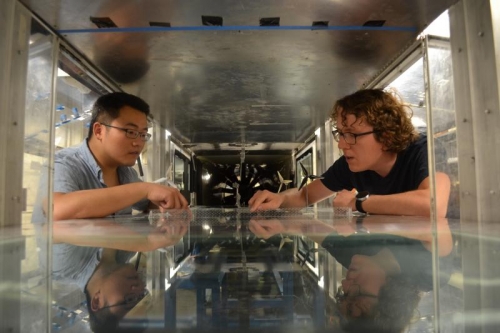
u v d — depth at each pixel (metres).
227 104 2.94
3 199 1.25
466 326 0.36
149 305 0.44
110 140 2.26
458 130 1.40
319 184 2.60
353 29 1.67
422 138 2.06
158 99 2.79
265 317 0.39
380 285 0.51
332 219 1.60
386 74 2.22
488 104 1.25
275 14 1.55
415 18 1.56
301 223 1.44
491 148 1.24
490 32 1.24
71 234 1.08
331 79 2.38
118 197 1.80
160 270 0.62
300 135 4.27
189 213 1.90
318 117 3.42
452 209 1.46
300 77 2.34
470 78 1.34
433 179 1.58
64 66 2.04
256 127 3.80
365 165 2.08
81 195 1.76
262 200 2.18
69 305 0.43
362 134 2.02
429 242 0.85
